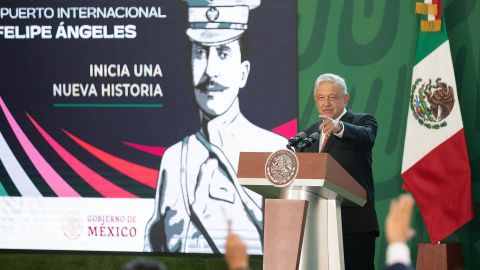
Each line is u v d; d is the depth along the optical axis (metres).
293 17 13.71
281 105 13.71
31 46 14.14
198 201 13.75
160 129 13.93
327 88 9.73
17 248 14.04
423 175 13.06
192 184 13.80
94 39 14.07
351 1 13.73
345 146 9.40
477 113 13.36
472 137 13.38
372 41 13.70
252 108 13.74
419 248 12.79
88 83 14.07
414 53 13.59
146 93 13.97
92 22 14.08
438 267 12.59
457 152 12.91
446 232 12.84
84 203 14.01
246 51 13.77
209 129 13.80
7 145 14.16
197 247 13.72
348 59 13.71
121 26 14.02
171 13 13.94
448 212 12.91
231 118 13.77
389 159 13.62
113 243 13.91
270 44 13.73
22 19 14.16
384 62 13.66
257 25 13.77
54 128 14.11
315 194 7.88
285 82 13.71
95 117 14.06
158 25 13.96
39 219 14.03
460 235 13.32
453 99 12.97
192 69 13.87
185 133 13.88
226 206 13.68
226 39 13.81
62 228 14.00
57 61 14.12
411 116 13.17
